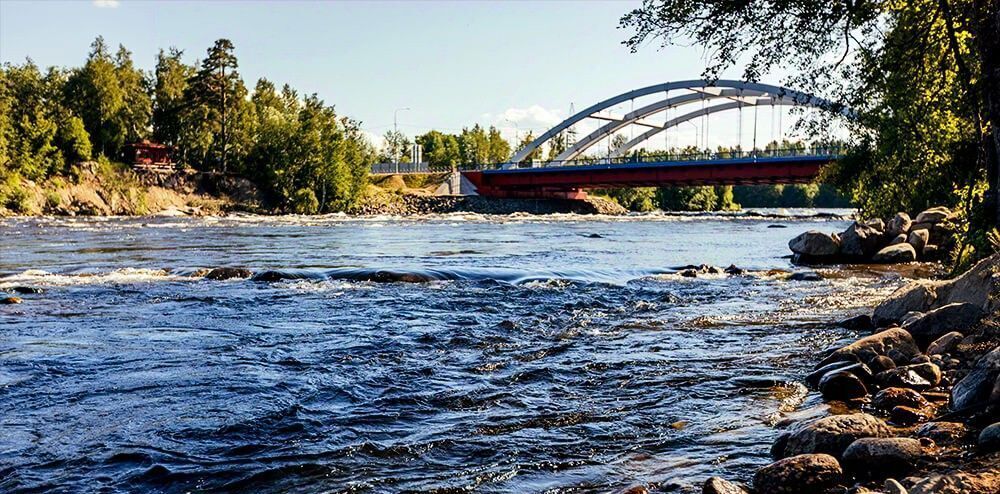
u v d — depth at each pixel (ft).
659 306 48.60
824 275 70.18
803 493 16.28
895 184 103.50
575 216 274.77
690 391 26.43
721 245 117.91
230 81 330.95
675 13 39.83
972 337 28.58
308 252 97.60
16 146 255.29
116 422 22.80
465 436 21.66
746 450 19.83
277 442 21.17
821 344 34.42
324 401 25.34
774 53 41.63
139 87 353.72
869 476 17.16
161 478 18.56
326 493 17.56
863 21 41.52
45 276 62.54
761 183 273.13
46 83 335.47
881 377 25.49
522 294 53.98
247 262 81.56
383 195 336.49
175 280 61.21
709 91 311.27
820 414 22.39
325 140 316.60
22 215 237.25
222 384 27.35
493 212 324.39
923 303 36.68
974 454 17.63
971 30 41.39
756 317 43.34
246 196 305.94
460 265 80.07
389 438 21.53
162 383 27.45
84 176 268.41
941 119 73.67
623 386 27.32
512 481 18.15
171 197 288.10
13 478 18.47
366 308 46.78
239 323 40.98
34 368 29.63
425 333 38.04
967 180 75.31
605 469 18.79
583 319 43.14
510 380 28.35
